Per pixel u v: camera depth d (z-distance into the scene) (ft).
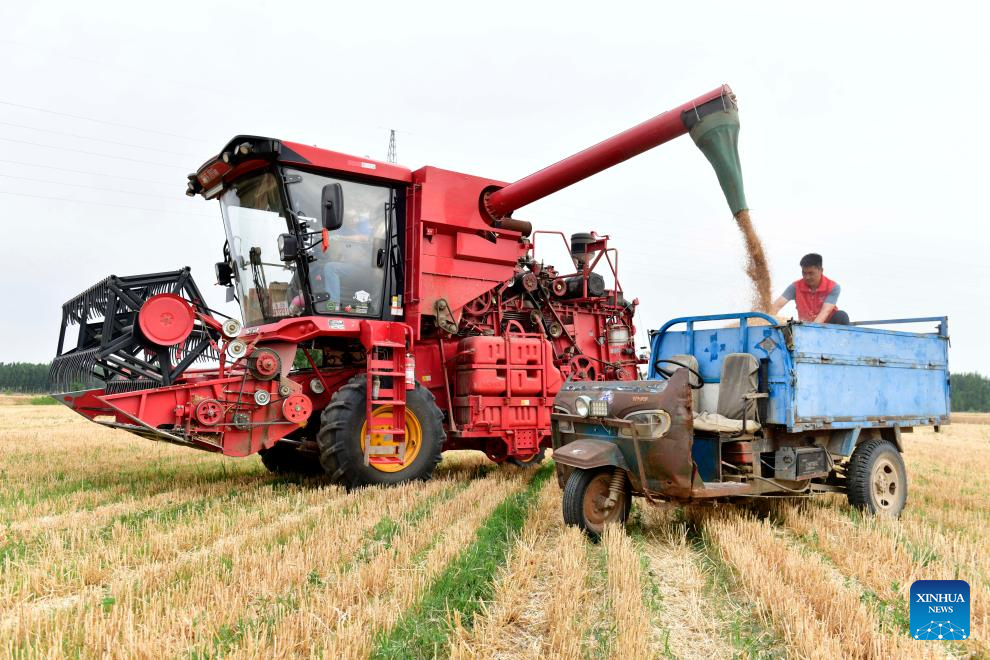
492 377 31.12
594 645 11.29
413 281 30.89
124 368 27.73
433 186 31.19
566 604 12.32
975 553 17.03
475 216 32.48
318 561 14.99
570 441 20.98
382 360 27.68
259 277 29.07
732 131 27.02
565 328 38.06
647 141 28.43
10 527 19.03
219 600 12.41
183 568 14.57
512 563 15.34
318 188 28.81
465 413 31.30
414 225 31.12
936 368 26.45
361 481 26.55
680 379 18.42
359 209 29.99
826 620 12.15
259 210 29.09
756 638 11.73
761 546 16.42
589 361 39.09
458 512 21.15
